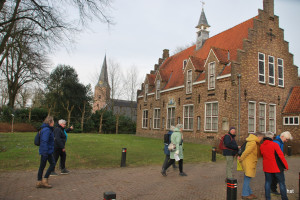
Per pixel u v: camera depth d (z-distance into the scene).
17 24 14.20
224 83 18.27
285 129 19.42
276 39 20.41
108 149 14.84
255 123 18.23
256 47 18.94
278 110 19.77
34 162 9.98
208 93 19.86
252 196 6.24
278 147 5.89
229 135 7.77
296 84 21.38
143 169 9.65
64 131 8.52
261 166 11.24
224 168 10.42
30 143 16.58
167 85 27.06
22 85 30.92
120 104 72.00
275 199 6.31
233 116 17.27
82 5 11.38
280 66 20.53
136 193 6.39
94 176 8.18
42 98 42.69
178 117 23.98
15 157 10.98
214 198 6.11
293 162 12.67
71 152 13.15
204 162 11.91
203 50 25.59
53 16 12.55
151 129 29.11
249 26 20.88
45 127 6.64
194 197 6.17
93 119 37.25
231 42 21.59
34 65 17.73
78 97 38.97
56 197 5.87
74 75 43.19
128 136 29.11
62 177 7.93
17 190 6.32
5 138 19.61
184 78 23.33
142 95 32.09
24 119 32.62
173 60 31.31
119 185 7.12
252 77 18.42
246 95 17.92
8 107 31.25
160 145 18.30
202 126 20.27
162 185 7.28
